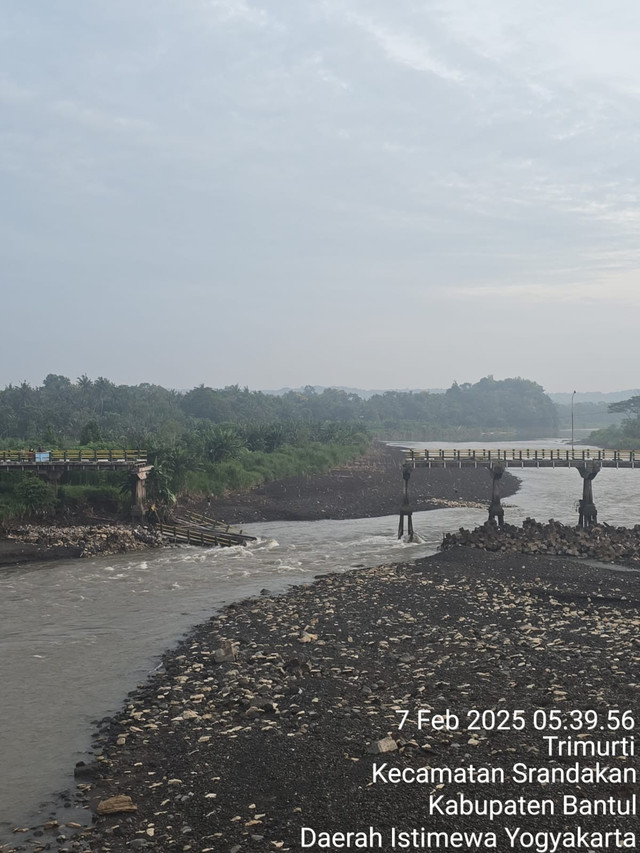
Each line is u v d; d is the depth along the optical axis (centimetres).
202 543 6612
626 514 8556
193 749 2414
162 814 2034
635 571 5256
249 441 13538
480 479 12925
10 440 12656
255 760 2312
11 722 2694
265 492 10056
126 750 2438
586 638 3497
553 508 9331
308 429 18638
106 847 1884
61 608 4319
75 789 2203
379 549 6419
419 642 3481
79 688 3028
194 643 3575
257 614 4062
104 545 6278
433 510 9275
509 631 3641
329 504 9500
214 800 2095
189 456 9562
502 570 5194
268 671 3109
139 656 3438
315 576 5225
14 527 6562
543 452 7319
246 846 1858
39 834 1962
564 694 2755
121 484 7594
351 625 3803
